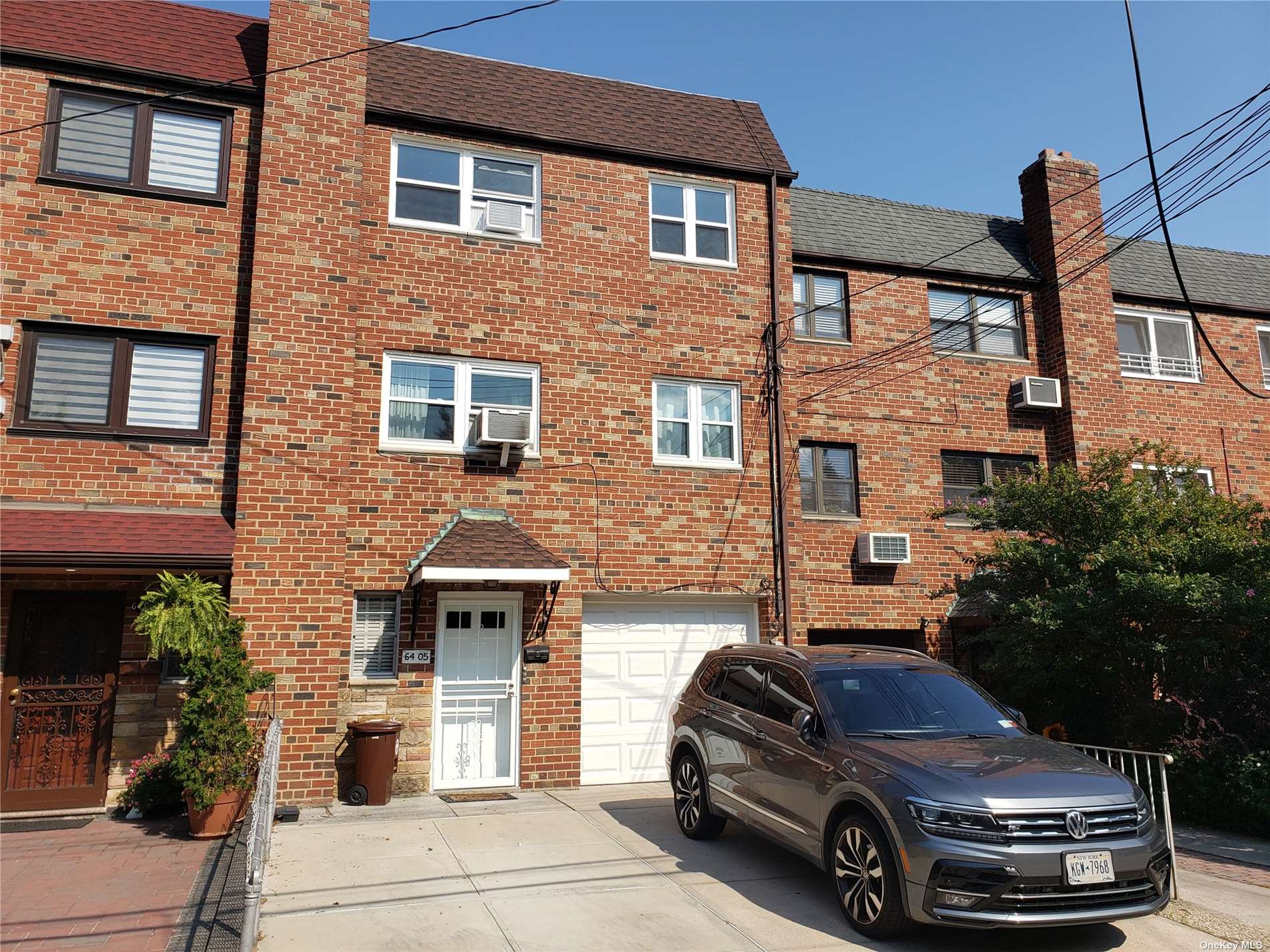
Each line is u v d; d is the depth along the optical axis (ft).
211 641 29.12
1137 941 19.71
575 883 23.20
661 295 42.14
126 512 32.50
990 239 53.11
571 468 39.27
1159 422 51.49
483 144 40.63
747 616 41.91
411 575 35.88
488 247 39.78
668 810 32.19
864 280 48.29
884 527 45.83
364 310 37.47
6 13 34.73
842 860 20.34
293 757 32.04
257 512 32.96
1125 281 53.67
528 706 36.86
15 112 33.60
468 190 40.24
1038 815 18.25
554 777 36.68
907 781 19.12
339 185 36.27
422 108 39.58
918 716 22.72
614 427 40.27
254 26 39.75
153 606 28.76
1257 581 31.32
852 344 47.24
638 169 42.93
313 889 22.61
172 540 31.50
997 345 50.72
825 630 44.47
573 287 40.75
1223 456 52.65
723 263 43.55
